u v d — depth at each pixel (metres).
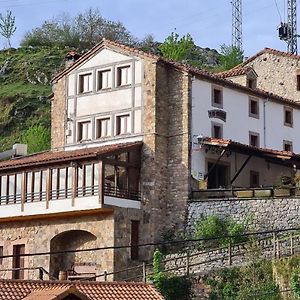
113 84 50.34
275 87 63.28
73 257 46.94
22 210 48.09
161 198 47.88
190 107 48.59
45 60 95.19
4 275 48.62
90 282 31.70
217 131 50.56
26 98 87.31
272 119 55.31
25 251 48.28
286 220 44.53
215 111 50.38
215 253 41.53
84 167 45.84
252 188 46.94
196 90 49.28
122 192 46.44
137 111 48.94
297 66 62.41
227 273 38.59
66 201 46.16
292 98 62.25
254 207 45.66
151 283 35.84
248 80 57.16
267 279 37.81
